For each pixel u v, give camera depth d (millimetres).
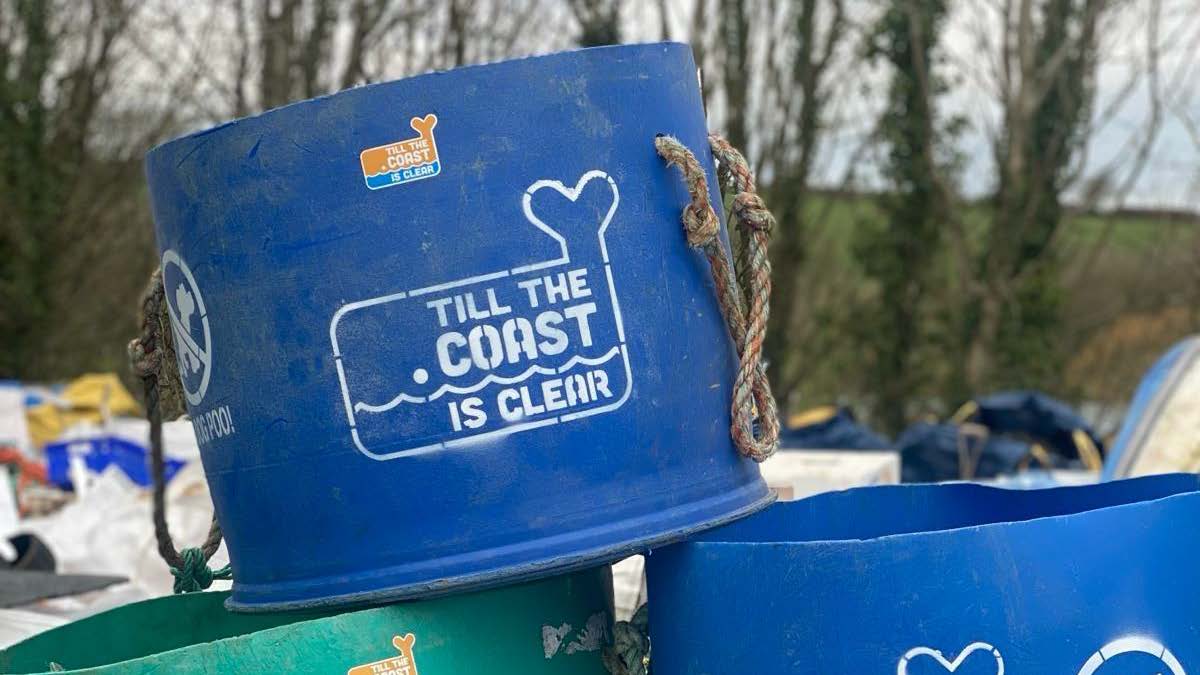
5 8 16672
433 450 1614
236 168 1666
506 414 1610
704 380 1735
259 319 1672
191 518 3875
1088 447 6254
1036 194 16250
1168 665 1545
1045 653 1501
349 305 1626
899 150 16641
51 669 1750
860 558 1524
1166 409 4105
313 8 14336
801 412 16938
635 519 1652
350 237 1623
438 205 1610
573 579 1777
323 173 1627
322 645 1603
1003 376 16031
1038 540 1512
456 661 1667
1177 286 17406
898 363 16578
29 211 16516
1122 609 1526
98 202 17203
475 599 1688
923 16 16594
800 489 3533
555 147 1636
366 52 14344
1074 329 17297
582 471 1629
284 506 1691
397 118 1613
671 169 1723
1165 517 1566
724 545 1624
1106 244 17859
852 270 17438
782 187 16953
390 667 1628
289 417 1665
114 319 17344
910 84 16609
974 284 16188
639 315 1667
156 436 2018
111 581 3441
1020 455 6023
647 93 1714
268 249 1654
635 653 1770
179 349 1817
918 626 1506
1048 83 16094
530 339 1615
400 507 1630
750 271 1817
